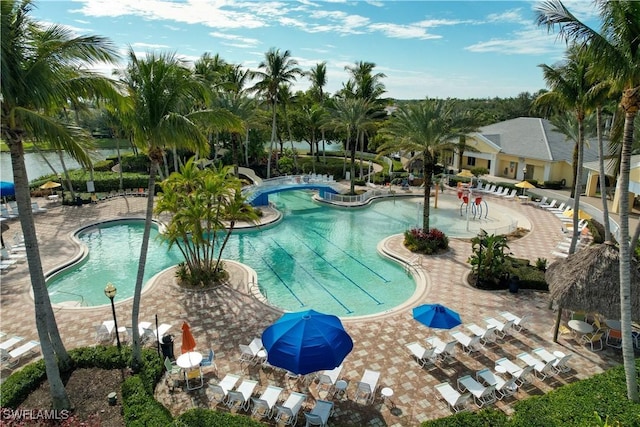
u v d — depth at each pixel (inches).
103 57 434.3
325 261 1039.6
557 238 1152.8
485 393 494.9
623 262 488.1
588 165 1461.6
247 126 1764.3
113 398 489.1
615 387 486.9
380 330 669.9
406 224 1357.0
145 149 533.3
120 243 1152.8
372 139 2207.2
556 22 467.8
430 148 1053.2
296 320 505.0
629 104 473.7
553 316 713.0
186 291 813.9
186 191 877.8
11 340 600.7
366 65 1996.8
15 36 391.2
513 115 3531.0
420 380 547.2
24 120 394.6
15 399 489.4
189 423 432.8
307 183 1708.9
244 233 1254.9
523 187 1605.6
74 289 872.3
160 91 502.0
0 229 1024.2
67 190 1667.1
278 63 1742.1
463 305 756.6
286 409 459.5
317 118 2124.8
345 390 525.3
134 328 541.3
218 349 615.8
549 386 534.3
